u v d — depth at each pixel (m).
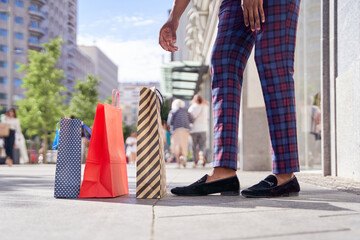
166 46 3.09
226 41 2.82
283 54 2.71
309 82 8.09
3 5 63.94
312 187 3.49
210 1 11.27
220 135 2.78
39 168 10.53
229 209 2.01
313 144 7.92
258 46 2.75
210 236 1.36
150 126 2.70
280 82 2.70
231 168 2.78
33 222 1.70
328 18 5.23
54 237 1.39
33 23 68.50
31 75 28.64
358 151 4.14
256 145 7.98
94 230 1.50
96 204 2.32
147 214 1.88
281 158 2.66
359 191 3.05
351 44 4.46
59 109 29.05
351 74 4.40
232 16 2.83
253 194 2.59
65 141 2.79
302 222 1.62
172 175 6.21
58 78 29.58
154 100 2.73
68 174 2.74
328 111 5.18
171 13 3.06
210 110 14.60
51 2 72.31
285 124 2.68
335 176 4.97
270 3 2.71
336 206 2.10
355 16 4.35
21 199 2.64
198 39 13.25
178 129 10.62
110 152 2.77
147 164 2.67
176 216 1.80
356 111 4.17
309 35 8.15
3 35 63.78
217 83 2.82
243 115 8.02
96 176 2.75
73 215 1.88
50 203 2.39
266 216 1.78
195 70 14.52
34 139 35.97
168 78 16.19
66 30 80.00
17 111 28.86
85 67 95.50
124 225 1.59
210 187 2.77
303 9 8.23
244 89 8.02
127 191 3.06
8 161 12.84
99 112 2.79
